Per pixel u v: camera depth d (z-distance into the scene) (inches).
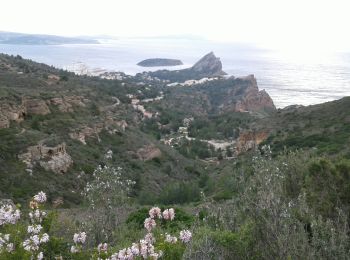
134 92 5880.9
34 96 2011.6
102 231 409.7
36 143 1440.7
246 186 389.7
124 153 2106.3
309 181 441.4
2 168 1245.7
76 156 1675.7
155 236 305.0
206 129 4424.2
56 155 1461.6
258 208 283.4
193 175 2313.0
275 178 419.2
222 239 278.1
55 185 1310.3
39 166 1375.5
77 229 407.2
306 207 355.3
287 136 2052.2
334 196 400.2
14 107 1739.7
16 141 1429.6
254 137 2452.0
